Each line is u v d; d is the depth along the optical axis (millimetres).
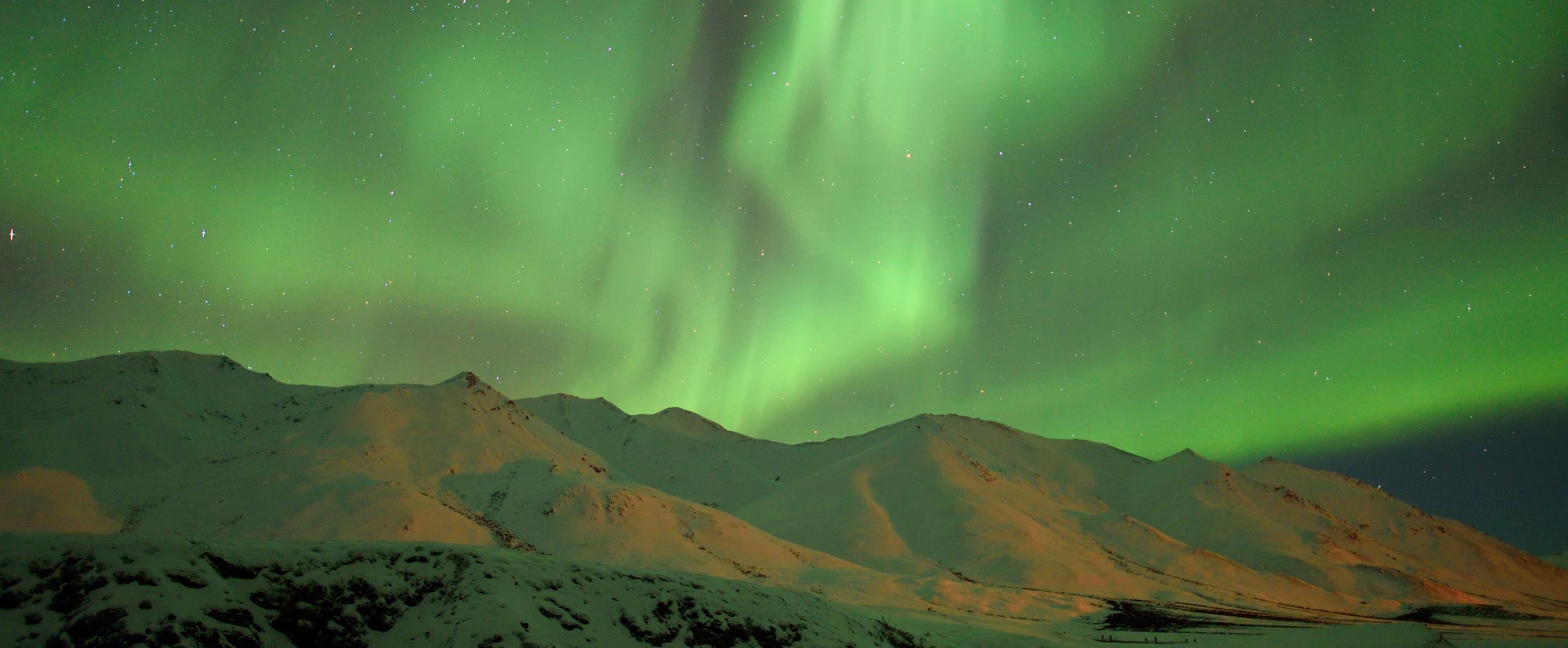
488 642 21078
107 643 18203
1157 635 53500
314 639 21531
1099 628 57000
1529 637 62688
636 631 24609
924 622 45000
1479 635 63812
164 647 18547
